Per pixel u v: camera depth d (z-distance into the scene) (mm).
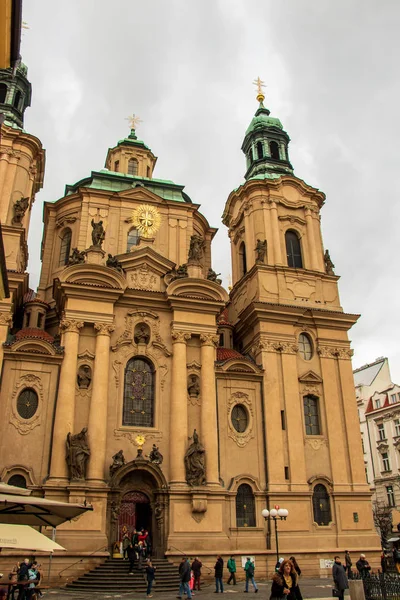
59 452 37188
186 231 52062
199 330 43625
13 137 47875
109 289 42094
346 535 41719
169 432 40531
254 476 41500
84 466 36875
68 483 36375
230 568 34781
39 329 43500
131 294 43281
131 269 44969
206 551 37125
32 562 30359
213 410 41500
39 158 50719
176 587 32312
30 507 14422
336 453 44375
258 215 52781
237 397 43844
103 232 45500
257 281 49062
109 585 31703
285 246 52094
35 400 39031
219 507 38719
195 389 42062
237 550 38438
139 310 43281
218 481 39656
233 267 56906
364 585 25250
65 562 34094
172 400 41125
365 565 28469
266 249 50875
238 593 30766
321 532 41250
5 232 44062
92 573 33250
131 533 37469
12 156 47344
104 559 34812
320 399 46094
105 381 39750
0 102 52344
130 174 57312
